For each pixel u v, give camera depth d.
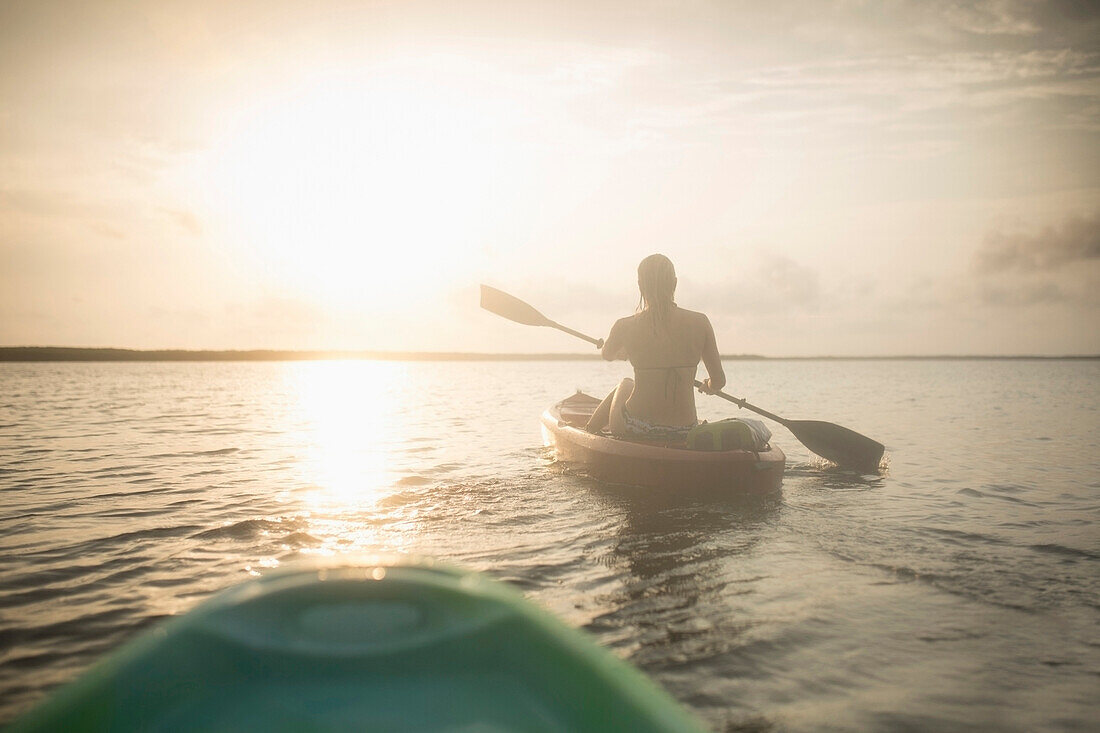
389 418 10.89
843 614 2.47
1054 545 3.36
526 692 1.04
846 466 5.81
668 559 3.12
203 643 1.02
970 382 30.28
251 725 0.93
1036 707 1.84
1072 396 17.98
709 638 2.26
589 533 3.58
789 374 45.84
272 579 1.14
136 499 4.49
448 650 1.08
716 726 1.73
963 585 2.77
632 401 4.89
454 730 0.94
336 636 1.08
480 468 5.70
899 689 1.93
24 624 2.40
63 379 31.33
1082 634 2.31
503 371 60.97
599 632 2.31
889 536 3.51
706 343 4.81
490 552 3.25
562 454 5.86
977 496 4.59
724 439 4.45
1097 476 5.43
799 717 1.78
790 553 3.21
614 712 0.95
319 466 5.87
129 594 2.71
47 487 4.92
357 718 0.96
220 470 5.67
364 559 1.21
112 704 0.90
